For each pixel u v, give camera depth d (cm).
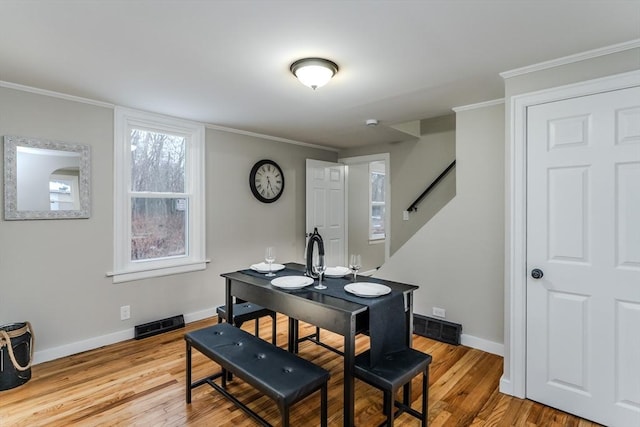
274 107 310
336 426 195
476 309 301
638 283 185
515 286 225
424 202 416
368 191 582
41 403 215
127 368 261
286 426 156
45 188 270
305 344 311
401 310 203
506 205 230
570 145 205
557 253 210
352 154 509
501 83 250
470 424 198
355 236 574
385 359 190
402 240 436
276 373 173
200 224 368
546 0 150
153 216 343
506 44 191
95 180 296
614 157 191
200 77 239
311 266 248
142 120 325
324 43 190
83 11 157
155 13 159
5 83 249
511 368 227
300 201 479
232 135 398
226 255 393
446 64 217
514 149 225
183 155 365
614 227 192
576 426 196
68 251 283
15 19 164
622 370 190
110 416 202
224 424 196
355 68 224
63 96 276
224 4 152
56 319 277
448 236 317
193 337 215
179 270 351
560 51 199
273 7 155
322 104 301
